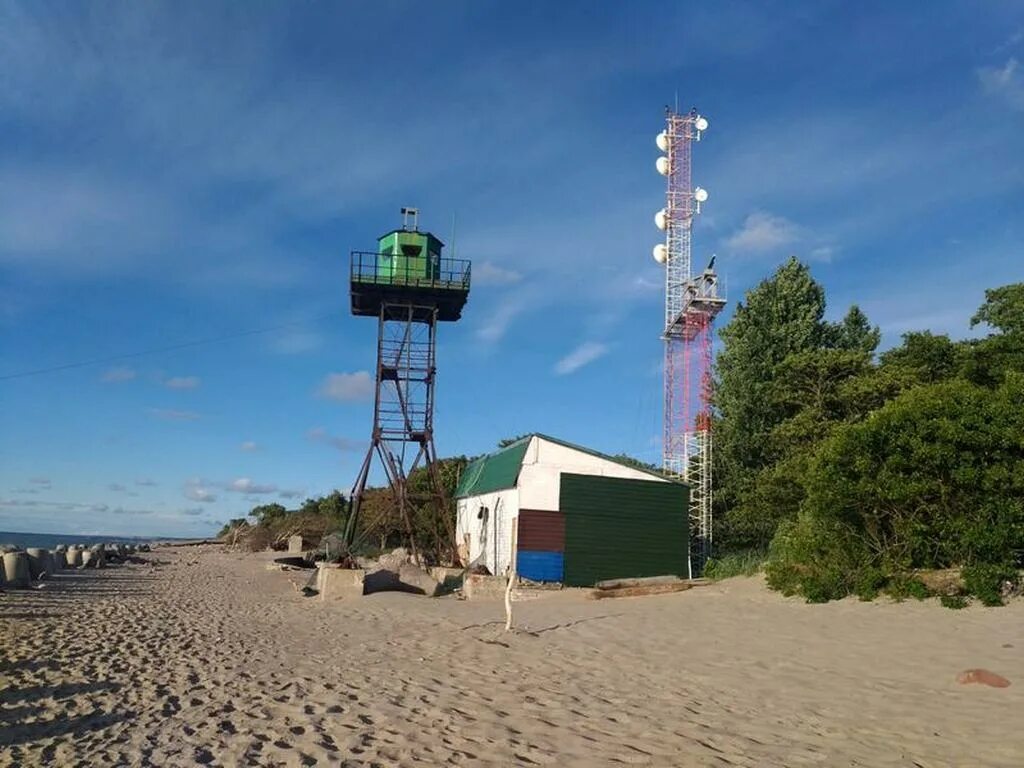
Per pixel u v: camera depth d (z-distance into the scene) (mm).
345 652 13664
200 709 9594
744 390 35531
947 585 14352
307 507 77000
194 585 31328
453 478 45062
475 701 9492
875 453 15633
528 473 27578
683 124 41812
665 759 7031
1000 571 13906
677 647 12812
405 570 25406
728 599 18172
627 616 16516
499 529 29406
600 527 27609
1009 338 25031
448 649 13328
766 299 37188
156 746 7996
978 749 6879
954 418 15055
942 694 8805
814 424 27328
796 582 17156
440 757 7305
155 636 16344
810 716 8312
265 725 8695
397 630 16172
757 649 12281
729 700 9211
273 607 22500
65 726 8898
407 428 32625
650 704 9117
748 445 35156
